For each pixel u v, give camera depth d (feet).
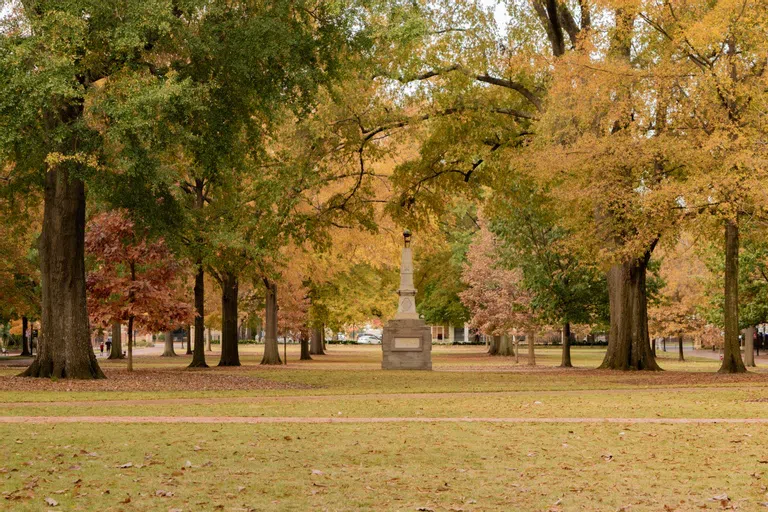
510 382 87.76
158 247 100.07
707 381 86.22
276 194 100.22
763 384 81.05
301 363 161.07
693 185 76.79
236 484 28.94
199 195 124.77
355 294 183.52
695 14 82.74
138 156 71.97
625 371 109.70
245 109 81.66
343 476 30.55
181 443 38.29
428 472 31.50
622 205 90.33
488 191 150.20
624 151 82.94
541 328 158.10
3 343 295.69
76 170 74.28
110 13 68.90
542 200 123.75
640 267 112.68
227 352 140.87
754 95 77.51
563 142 95.86
